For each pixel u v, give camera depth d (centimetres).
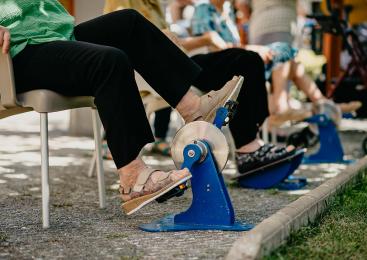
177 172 375
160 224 396
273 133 776
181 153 391
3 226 399
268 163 534
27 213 437
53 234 379
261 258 307
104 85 369
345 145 845
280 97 705
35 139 854
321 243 347
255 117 536
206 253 338
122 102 370
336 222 398
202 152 384
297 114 702
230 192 531
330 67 1156
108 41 413
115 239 367
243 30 842
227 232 383
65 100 392
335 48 1212
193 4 624
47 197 391
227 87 395
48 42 384
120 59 368
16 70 385
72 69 373
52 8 411
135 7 561
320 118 693
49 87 383
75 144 817
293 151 534
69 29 411
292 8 719
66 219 420
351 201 455
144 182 376
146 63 401
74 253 338
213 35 603
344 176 508
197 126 388
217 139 387
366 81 973
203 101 398
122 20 408
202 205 394
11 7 392
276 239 330
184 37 621
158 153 759
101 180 457
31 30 389
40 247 350
